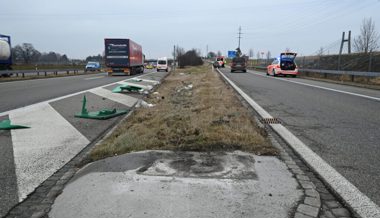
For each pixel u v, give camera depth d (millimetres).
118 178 4055
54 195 3811
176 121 7211
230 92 14258
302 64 38188
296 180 4070
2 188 4027
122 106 11469
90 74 39062
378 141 6176
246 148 5262
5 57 30203
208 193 3631
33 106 11000
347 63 29922
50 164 4941
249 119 7684
